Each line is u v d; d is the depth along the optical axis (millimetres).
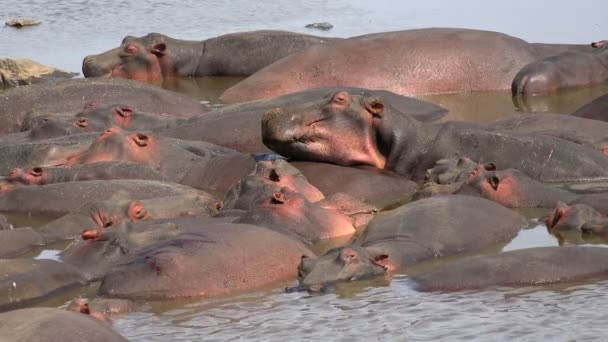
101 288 48594
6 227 58656
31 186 64188
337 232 55969
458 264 48531
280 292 48062
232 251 49750
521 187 60594
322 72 94375
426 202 56031
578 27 114125
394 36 96688
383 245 51969
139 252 50562
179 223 55250
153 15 134625
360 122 67875
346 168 66938
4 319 36438
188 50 108062
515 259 48281
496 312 44094
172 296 47656
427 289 47250
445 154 67062
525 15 121750
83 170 65812
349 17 126750
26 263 48938
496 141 66688
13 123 86188
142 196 61625
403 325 43094
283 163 60688
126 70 106000
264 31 109375
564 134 70812
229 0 143375
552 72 92250
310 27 120438
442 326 42812
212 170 67500
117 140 68375
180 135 76875
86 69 104875
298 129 67062
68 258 51781
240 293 48125
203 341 42312
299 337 42375
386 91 85875
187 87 102625
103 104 79938
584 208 56469
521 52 96750
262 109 78562
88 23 130750
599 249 49438
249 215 55844
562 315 43500
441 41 95750
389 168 68000
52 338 35438
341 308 45406
